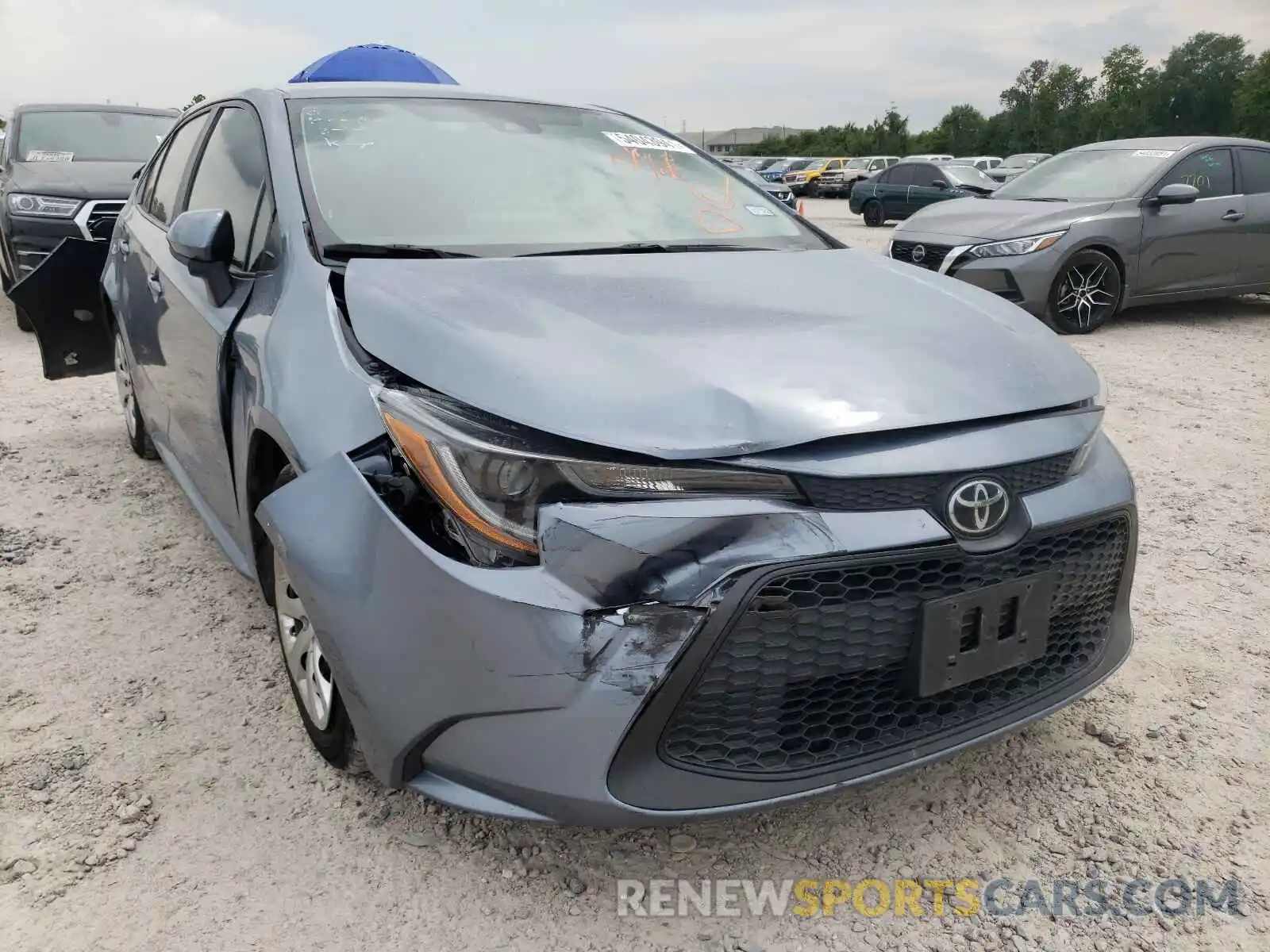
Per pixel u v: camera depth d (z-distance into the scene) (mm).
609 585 1668
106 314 4359
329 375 2066
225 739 2463
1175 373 6438
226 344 2570
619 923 1930
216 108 3439
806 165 41719
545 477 1697
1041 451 1931
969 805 2293
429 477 1771
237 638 2959
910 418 1817
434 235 2586
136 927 1882
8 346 7074
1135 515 2193
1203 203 7836
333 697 2176
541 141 3102
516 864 2068
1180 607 3244
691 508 1682
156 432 3756
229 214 2652
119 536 3668
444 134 2967
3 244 7387
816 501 1747
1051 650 2137
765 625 1725
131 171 7609
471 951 1854
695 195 3139
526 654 1677
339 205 2582
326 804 2232
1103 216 7535
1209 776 2389
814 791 1808
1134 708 2672
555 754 1697
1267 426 5246
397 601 1792
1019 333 2270
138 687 2684
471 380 1811
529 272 2355
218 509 2965
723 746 1772
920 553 1780
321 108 2932
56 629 2975
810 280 2508
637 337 1975
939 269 7801
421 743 1832
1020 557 1935
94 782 2285
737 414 1755
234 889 1982
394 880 2020
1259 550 3697
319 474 1961
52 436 4898
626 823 1706
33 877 1996
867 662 1819
